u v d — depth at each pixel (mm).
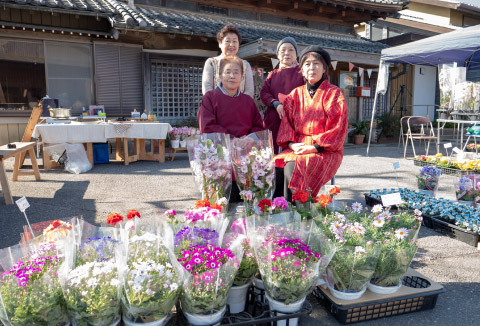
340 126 2752
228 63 2977
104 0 8477
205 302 1763
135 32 8422
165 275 1743
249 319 1892
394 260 2082
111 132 6594
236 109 3037
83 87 8320
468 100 7383
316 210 2467
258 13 11062
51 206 4129
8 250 1882
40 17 7609
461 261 2855
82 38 8133
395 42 14281
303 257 1912
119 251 1770
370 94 12109
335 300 2037
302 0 10602
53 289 1686
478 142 11406
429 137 8164
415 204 3863
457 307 2223
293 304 1922
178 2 9961
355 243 2137
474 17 15750
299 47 8656
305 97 2938
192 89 9680
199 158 2600
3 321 1637
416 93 14789
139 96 8953
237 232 2303
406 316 2129
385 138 12203
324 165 2783
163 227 2049
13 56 7648
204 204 2404
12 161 7148
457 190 4242
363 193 4930
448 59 9328
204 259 1820
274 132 3500
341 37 12430
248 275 2041
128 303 1711
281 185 3232
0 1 6457
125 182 5438
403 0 12211
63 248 1848
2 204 4199
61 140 6223
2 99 7695
